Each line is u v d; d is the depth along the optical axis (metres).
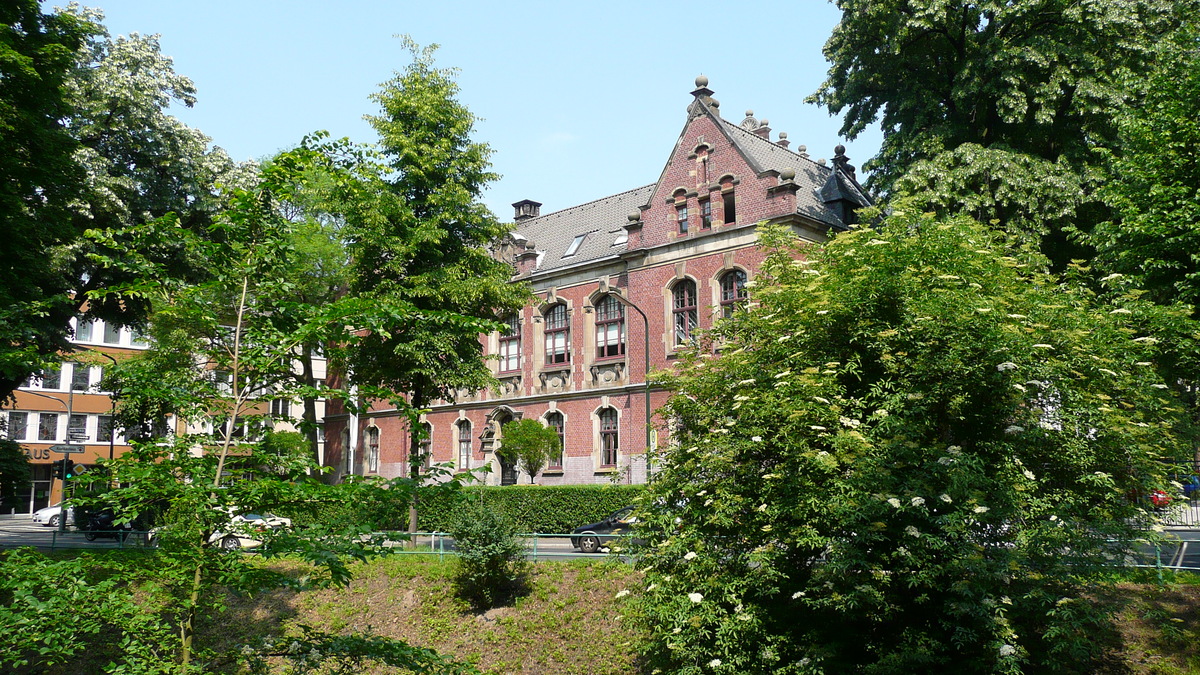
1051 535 10.66
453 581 18.75
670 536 12.84
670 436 13.95
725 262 31.08
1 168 17.09
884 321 12.31
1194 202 15.61
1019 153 25.09
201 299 8.41
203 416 8.34
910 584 10.77
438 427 42.03
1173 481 12.25
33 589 7.30
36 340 19.14
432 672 8.80
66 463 43.44
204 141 32.31
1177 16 24.33
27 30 18.91
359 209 21.97
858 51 28.59
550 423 37.34
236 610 19.27
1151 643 12.17
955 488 10.55
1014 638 11.07
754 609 11.96
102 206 25.98
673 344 32.50
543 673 16.23
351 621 18.81
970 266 12.55
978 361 11.20
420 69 23.97
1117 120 18.55
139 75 30.17
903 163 27.70
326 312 8.23
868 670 11.24
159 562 7.91
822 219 30.39
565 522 28.98
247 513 7.95
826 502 11.27
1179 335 13.34
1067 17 24.78
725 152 31.66
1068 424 11.69
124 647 7.54
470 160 23.58
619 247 36.41
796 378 11.61
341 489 8.02
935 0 25.17
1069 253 26.36
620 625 16.27
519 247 41.19
